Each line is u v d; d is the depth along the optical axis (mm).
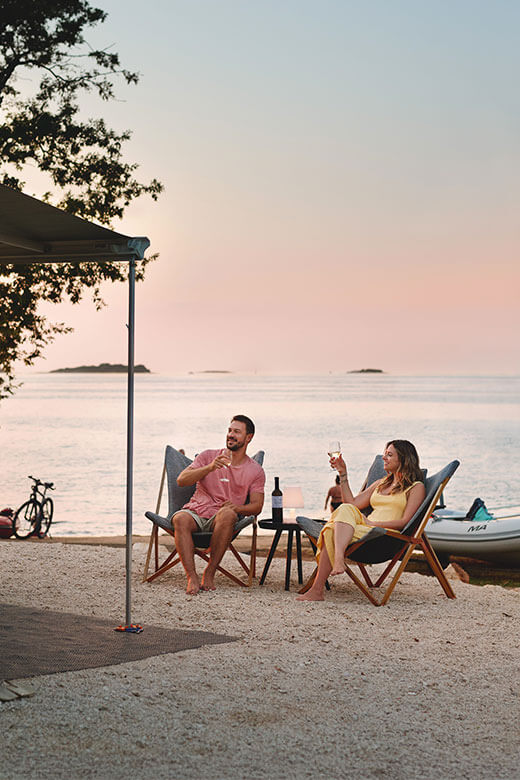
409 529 5969
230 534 6141
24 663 3869
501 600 6078
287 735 3201
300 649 4445
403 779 2869
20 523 14414
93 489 23797
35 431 52219
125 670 3848
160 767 2842
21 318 14617
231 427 6453
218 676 3869
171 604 5535
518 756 3107
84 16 15414
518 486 26109
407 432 53531
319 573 5844
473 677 4070
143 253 4555
